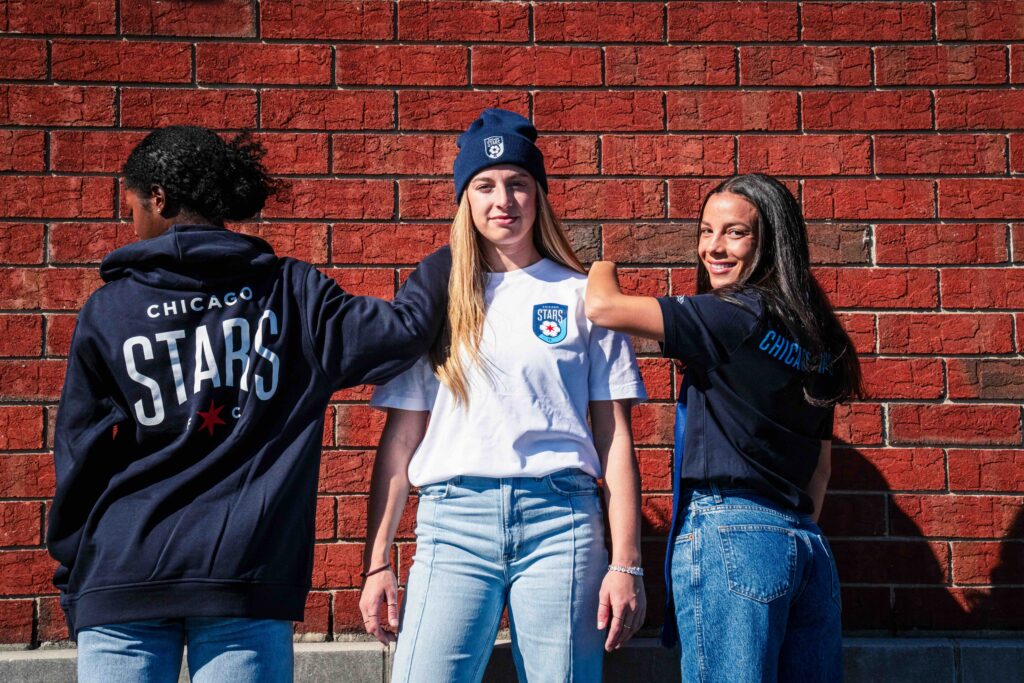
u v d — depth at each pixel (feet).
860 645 9.73
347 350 6.79
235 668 6.18
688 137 10.44
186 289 6.47
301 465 6.47
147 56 10.23
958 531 10.12
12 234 10.03
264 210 10.23
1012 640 9.93
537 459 7.36
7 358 9.94
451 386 7.50
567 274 8.04
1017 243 10.36
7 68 10.11
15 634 9.73
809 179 10.44
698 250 8.13
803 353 7.15
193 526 6.12
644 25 10.49
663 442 10.20
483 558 7.32
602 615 7.31
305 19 10.36
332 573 10.03
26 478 9.87
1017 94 10.48
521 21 10.47
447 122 10.38
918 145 10.46
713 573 6.92
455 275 7.79
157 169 6.79
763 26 10.44
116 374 6.27
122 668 6.04
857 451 10.23
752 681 6.66
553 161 10.41
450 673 7.22
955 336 10.29
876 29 10.45
